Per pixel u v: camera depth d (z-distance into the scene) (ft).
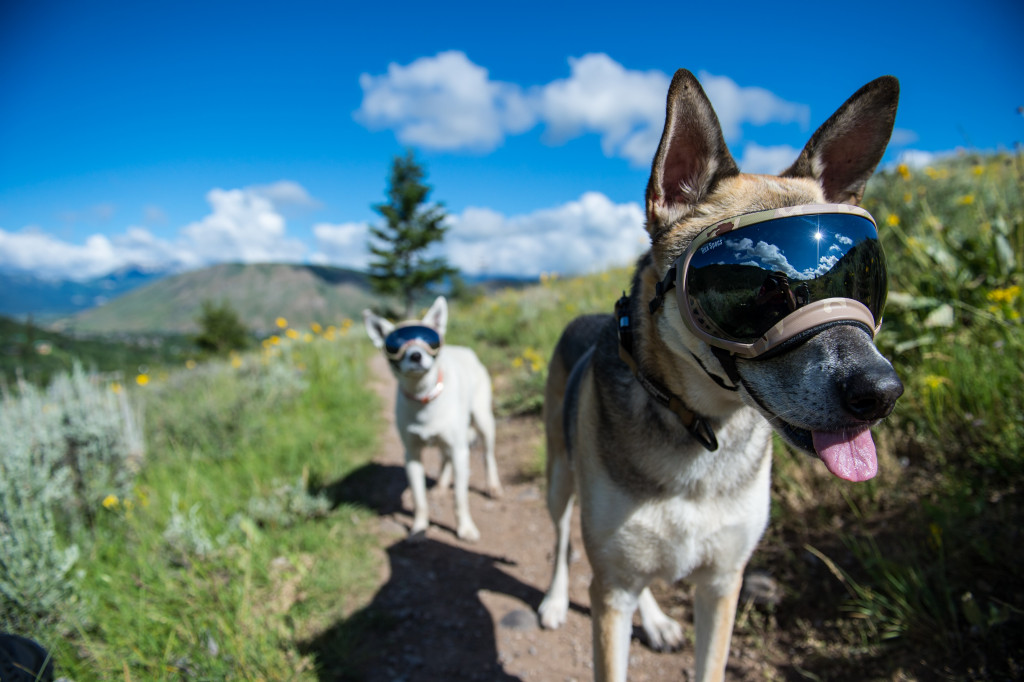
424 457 5.69
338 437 5.73
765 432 2.00
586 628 2.96
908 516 2.75
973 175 5.76
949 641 2.18
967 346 3.46
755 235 1.51
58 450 4.02
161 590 2.97
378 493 4.71
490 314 11.52
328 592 3.14
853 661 2.30
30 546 2.82
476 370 4.82
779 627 2.63
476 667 2.69
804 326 1.44
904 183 5.71
